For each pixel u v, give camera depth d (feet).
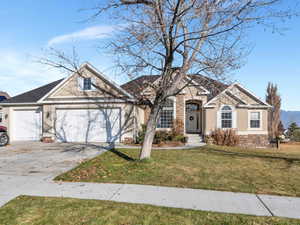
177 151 37.19
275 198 15.98
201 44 25.68
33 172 23.32
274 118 88.74
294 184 19.31
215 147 43.86
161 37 24.02
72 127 48.75
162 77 26.81
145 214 13.04
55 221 12.17
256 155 35.04
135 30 24.53
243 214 13.20
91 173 22.54
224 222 12.09
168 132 49.70
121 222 12.04
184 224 11.85
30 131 51.96
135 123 47.78
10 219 12.41
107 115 47.75
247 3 20.54
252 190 17.61
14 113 52.65
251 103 56.59
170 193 16.83
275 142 70.03
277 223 12.05
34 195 16.30
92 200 15.26
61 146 42.27
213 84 28.07
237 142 51.67
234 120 53.47
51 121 49.14
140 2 23.76
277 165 27.12
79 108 48.70
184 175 21.86
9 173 22.91
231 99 53.88
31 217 12.65
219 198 15.87
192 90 53.42
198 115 60.54
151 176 21.35
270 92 90.53
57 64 32.17
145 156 26.84
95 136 48.08
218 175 22.07
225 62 25.02
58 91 49.39
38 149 38.70
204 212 13.39
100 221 12.15
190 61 26.37
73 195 16.31
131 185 18.72
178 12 22.82
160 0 22.95
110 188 17.95
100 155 32.60
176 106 53.21
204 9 22.58
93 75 48.26
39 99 52.06
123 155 32.50
